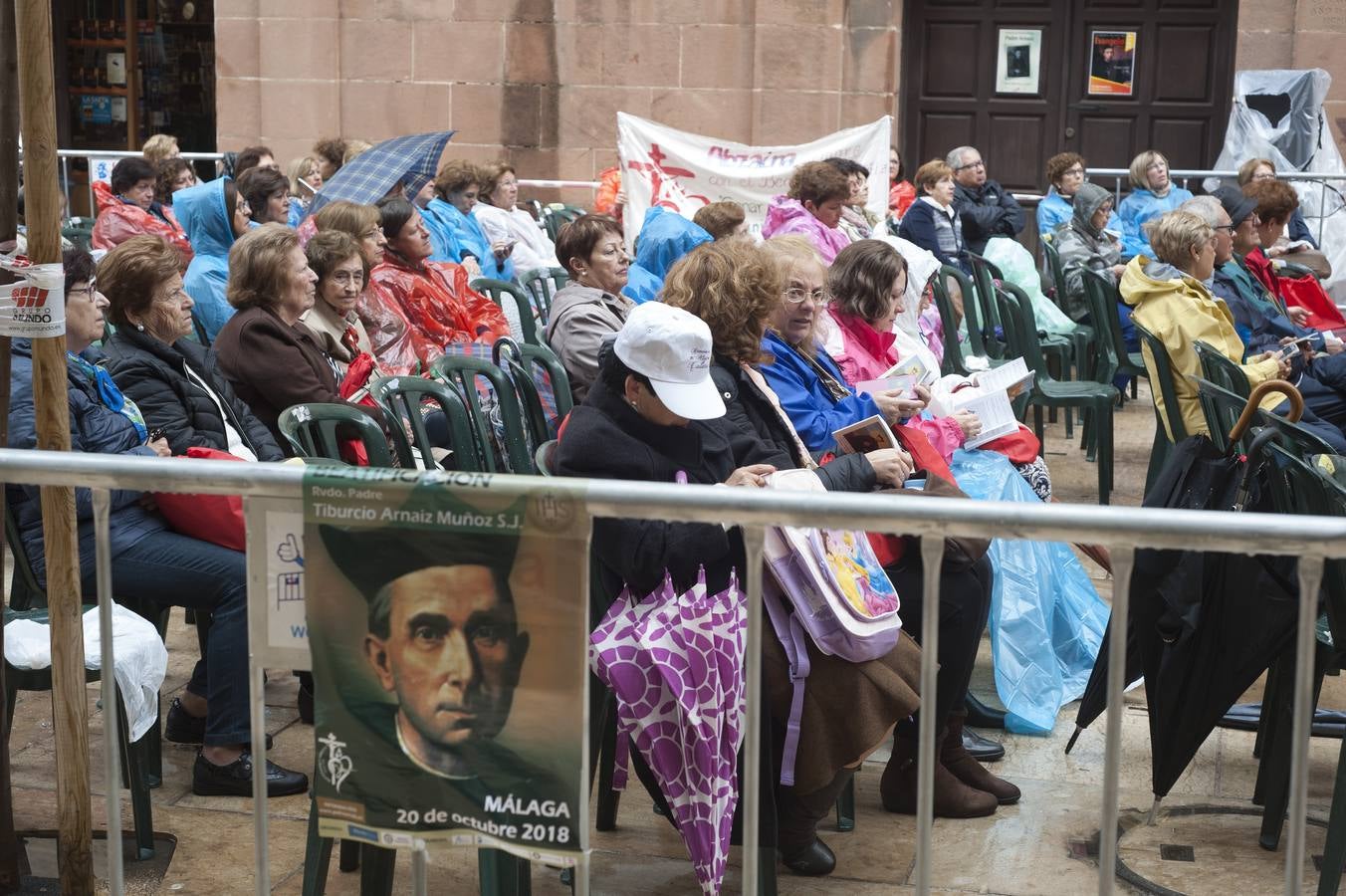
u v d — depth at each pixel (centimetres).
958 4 1301
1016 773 409
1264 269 694
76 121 1446
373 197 712
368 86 1270
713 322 356
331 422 402
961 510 218
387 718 240
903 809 382
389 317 587
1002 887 344
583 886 238
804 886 342
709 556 299
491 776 238
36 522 381
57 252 291
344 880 347
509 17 1245
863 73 1213
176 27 1438
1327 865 327
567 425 313
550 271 728
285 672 479
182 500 375
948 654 363
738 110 1232
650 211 693
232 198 662
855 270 464
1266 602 338
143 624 354
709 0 1220
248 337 462
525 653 234
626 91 1243
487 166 955
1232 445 351
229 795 388
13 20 293
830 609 309
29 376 364
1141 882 346
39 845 354
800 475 319
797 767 320
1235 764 418
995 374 493
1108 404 670
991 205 1025
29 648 336
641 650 296
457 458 431
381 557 236
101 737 423
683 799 296
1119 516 214
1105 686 400
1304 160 1141
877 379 436
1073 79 1298
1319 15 1167
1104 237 924
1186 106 1285
